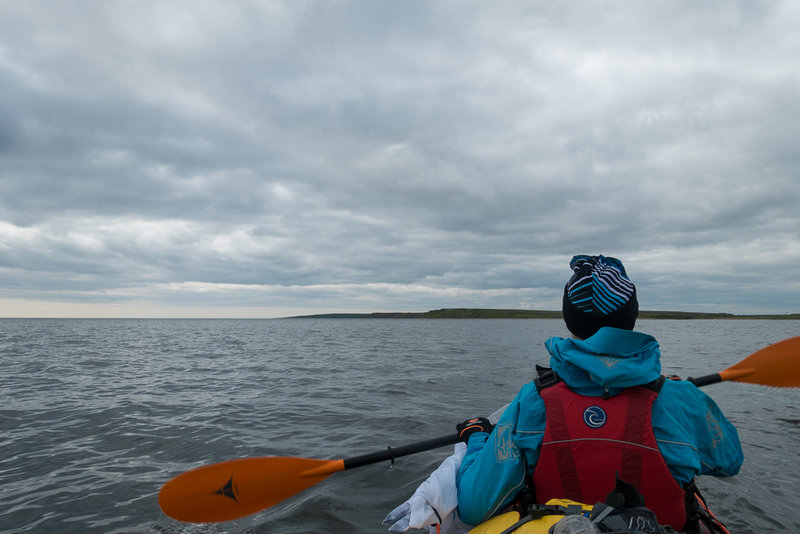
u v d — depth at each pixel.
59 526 3.45
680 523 1.61
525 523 1.61
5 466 4.75
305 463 2.33
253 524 3.47
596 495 1.60
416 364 14.50
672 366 13.93
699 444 1.69
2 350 19.50
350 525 3.46
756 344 24.88
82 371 12.53
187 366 14.03
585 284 1.73
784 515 3.53
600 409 1.61
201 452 5.21
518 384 10.09
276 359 16.42
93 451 5.25
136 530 3.38
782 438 5.51
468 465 1.97
